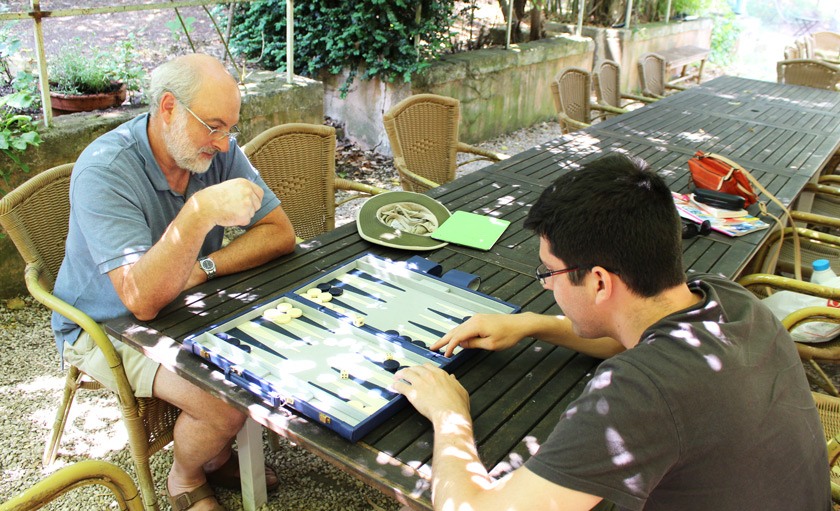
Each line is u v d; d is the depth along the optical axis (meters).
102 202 1.85
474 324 1.57
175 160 1.96
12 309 3.28
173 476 2.11
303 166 2.90
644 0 8.71
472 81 5.91
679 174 3.08
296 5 5.46
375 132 5.71
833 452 1.74
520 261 2.12
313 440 1.31
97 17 5.77
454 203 2.57
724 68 10.28
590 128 3.84
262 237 2.02
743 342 1.14
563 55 6.93
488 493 1.09
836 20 10.91
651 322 1.19
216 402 1.87
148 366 1.90
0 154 3.15
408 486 1.22
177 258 1.69
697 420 1.04
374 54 5.43
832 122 4.24
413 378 1.41
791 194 2.92
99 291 1.95
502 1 6.71
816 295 2.29
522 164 3.11
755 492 1.09
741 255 2.27
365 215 2.31
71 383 2.26
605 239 1.14
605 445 1.02
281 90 4.51
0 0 5.41
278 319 1.67
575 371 1.58
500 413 1.43
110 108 3.86
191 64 1.88
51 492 1.20
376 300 1.80
